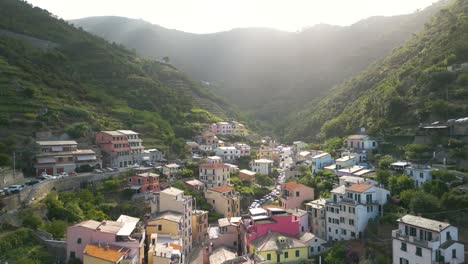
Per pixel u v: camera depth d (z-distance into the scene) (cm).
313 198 10750
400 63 17550
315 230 9412
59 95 15275
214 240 9144
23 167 10562
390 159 10631
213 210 11588
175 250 6781
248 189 13362
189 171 13775
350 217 8331
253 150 19462
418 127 11031
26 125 12138
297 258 7775
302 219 9462
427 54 13988
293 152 19000
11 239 6400
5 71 14462
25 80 14800
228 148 17475
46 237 6806
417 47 16700
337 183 10869
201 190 12656
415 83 12650
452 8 17088
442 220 7219
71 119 13750
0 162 9588
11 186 8662
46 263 6122
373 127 12731
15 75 14625
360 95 18538
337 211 8694
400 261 6656
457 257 6138
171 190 9425
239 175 14988
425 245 6156
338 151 13812
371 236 7875
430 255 6047
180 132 18800
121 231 6316
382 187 8762
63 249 6450
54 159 11100
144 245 7262
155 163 14125
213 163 14338
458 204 7194
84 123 13612
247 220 9150
